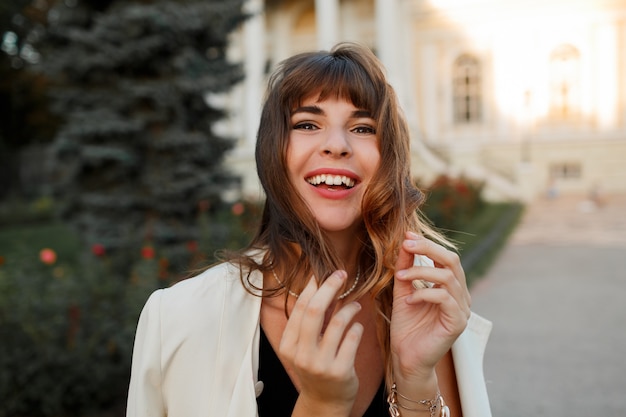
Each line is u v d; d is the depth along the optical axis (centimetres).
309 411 107
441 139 2455
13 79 2139
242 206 779
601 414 398
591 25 2244
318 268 123
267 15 2577
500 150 2336
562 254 1038
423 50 2461
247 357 120
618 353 518
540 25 2302
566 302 705
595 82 2255
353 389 105
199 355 120
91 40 740
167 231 726
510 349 541
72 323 409
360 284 139
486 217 1434
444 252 118
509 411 408
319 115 125
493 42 2366
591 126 2267
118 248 721
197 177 770
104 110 756
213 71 808
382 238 128
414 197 137
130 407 123
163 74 764
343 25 2502
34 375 386
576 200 1961
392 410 123
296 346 102
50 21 826
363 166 126
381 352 137
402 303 124
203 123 823
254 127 2192
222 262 136
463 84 2438
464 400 133
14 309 420
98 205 749
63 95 768
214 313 123
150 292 452
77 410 393
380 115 126
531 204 1888
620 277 836
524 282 825
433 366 119
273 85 133
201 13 767
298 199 125
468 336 144
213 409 117
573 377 466
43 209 2028
